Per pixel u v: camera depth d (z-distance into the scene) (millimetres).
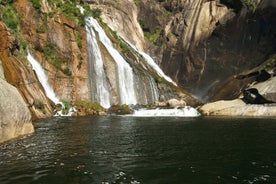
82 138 21656
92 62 50125
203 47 68875
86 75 48250
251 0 64250
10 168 13742
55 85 44125
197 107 48094
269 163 14867
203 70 67375
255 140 21062
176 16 77375
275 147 18562
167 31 77312
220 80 63969
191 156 16297
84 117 37594
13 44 36188
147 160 15414
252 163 14875
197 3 73688
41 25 45125
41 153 16609
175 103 51219
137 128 27516
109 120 34312
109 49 55781
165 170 13703
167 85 59781
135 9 81500
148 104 52656
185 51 71375
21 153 16516
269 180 12375
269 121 32781
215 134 23984
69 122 31562
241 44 63625
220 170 13727
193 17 72938
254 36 62094
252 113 40688
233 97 56156
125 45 63156
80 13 52469
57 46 46188
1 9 39844
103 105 49688
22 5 43656
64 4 52188
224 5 69125
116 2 75938
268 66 50781
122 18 75062
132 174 13094
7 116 19781
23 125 22203
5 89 20609
